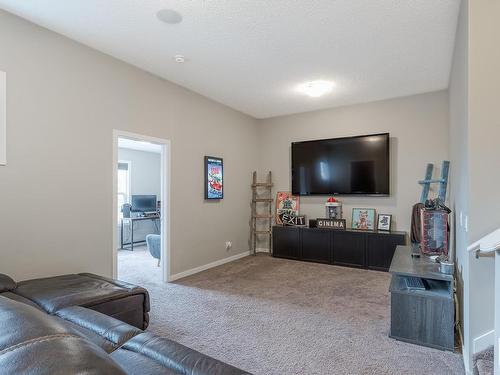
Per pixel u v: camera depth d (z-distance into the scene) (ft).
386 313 9.93
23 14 8.63
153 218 23.38
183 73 12.82
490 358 5.81
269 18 8.71
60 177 9.74
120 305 7.52
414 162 15.72
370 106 16.83
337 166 17.35
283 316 9.70
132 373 3.57
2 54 8.46
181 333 8.54
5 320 2.20
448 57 11.19
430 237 10.42
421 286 8.54
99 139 10.85
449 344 7.63
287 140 19.44
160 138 13.25
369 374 6.64
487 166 6.26
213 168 16.24
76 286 7.82
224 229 17.24
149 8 8.28
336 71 12.57
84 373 1.76
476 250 5.69
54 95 9.59
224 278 14.03
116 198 11.37
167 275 13.51
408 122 15.85
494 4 6.28
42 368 1.71
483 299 6.31
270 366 6.95
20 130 8.82
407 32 9.45
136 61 11.67
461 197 8.09
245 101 16.66
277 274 14.67
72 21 8.96
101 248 10.85
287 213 19.13
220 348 7.74
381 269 15.25
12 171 8.66
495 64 6.24
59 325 2.30
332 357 7.33
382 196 16.44
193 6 8.14
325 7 8.18
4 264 8.51
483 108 6.31
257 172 20.35
